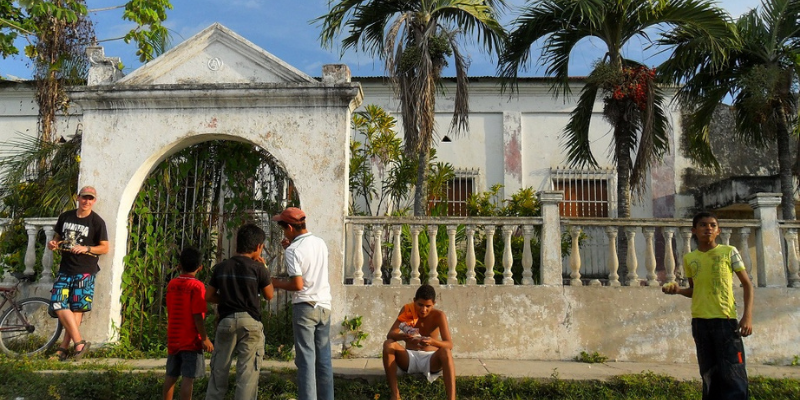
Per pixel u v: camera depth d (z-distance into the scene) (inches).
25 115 552.1
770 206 285.7
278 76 293.0
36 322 290.4
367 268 381.4
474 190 529.0
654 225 283.7
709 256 197.6
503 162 530.6
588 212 518.9
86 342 270.5
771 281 279.0
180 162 314.8
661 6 314.0
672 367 256.8
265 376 234.5
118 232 287.7
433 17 350.0
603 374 233.0
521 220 283.4
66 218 273.4
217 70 296.2
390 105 539.8
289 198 317.7
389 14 360.8
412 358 222.7
